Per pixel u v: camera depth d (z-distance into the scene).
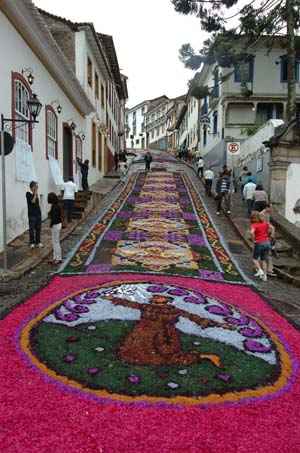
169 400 4.16
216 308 7.06
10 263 9.41
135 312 6.56
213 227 15.13
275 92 30.08
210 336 5.82
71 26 20.91
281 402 4.28
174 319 6.34
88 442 3.52
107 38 28.09
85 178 19.31
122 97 46.53
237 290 8.55
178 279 8.92
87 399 4.13
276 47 29.44
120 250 11.35
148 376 4.60
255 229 9.93
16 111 11.48
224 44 19.59
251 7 18.38
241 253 12.01
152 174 30.44
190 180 28.05
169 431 3.70
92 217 15.89
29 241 11.29
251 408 4.13
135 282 8.38
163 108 74.56
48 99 14.80
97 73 25.73
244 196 18.81
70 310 6.56
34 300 7.05
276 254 12.14
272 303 7.87
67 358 4.94
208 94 24.28
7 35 10.62
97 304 6.88
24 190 12.10
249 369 4.92
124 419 3.84
